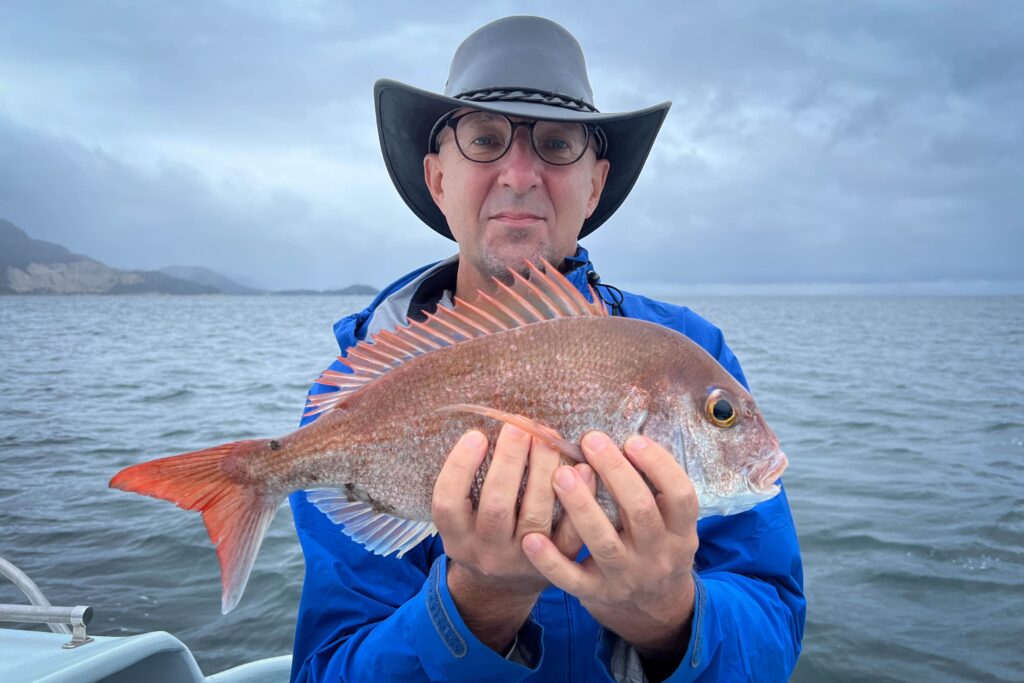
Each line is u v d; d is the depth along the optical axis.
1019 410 2.82
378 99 0.56
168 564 1.27
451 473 0.34
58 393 3.31
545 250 0.51
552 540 0.35
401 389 0.40
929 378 4.05
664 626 0.36
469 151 0.51
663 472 0.33
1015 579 1.17
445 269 0.58
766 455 0.38
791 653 0.43
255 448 0.42
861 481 1.72
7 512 1.52
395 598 0.47
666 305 0.57
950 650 0.99
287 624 1.09
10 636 0.59
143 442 2.20
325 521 0.49
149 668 0.55
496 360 0.39
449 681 0.37
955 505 1.52
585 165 0.52
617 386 0.38
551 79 0.50
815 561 1.27
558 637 0.44
